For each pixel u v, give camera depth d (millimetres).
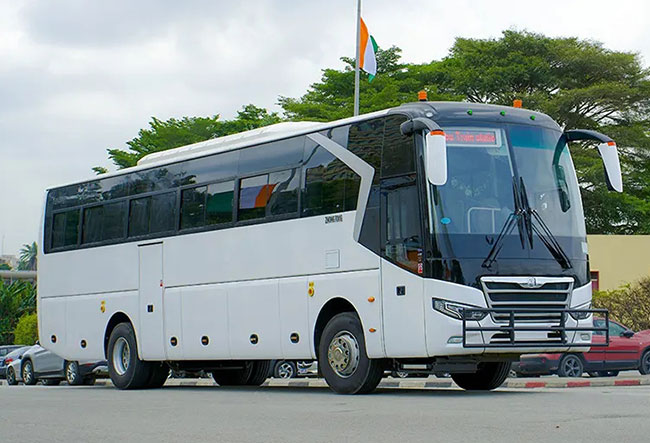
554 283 13914
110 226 20422
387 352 14117
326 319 15523
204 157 18250
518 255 13773
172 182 18891
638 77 69375
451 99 63969
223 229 17469
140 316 19375
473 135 14125
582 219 14641
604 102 66938
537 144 14562
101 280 20516
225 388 19328
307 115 62500
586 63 69062
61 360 30016
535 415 10164
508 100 66250
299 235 15797
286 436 8703
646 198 69000
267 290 16391
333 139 15430
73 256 21359
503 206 13945
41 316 22172
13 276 94625
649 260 41594
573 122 68625
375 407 11820
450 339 13344
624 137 67625
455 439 8117
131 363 19609
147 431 9484
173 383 26938
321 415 10773
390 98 59812
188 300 18188
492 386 16312
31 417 11438
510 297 13625
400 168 14117
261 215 16672
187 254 18281
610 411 10609
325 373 15164
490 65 68312
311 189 15695
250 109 68750
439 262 13469
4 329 68312
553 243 14078
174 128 64062
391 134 14375
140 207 19672
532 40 69500
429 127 13289
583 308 14172
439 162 12914
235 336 17062
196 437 8828
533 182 14289
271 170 16625
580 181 64250
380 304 14227
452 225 13602
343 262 14906
